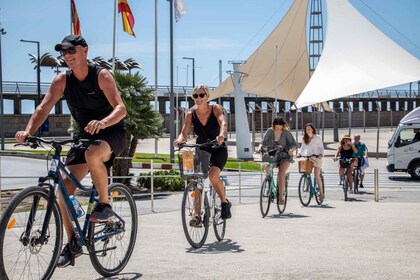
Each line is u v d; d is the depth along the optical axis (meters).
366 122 93.75
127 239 6.75
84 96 6.06
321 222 11.54
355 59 44.75
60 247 5.64
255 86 56.22
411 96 89.44
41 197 5.41
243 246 8.45
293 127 89.88
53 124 74.56
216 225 8.84
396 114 94.38
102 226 6.29
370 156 43.72
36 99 74.56
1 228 4.98
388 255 7.63
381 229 10.43
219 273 6.48
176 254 7.77
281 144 12.89
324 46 46.12
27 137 5.64
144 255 7.70
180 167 8.38
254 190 20.95
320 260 7.26
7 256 5.36
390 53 44.44
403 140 27.44
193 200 8.34
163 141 62.28
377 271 6.55
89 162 5.86
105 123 5.69
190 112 8.71
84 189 6.05
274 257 7.50
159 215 13.09
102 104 6.11
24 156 42.28
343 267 6.79
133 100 19.11
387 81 41.78
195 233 8.34
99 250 6.17
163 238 9.29
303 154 15.52
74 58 5.85
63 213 5.84
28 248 5.36
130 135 19.16
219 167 8.57
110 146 5.99
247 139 42.69
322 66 45.47
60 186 5.70
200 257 7.53
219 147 8.63
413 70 42.53
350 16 45.31
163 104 81.50
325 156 44.69
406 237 9.37
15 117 72.88
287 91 57.81
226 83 53.22
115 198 6.64
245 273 6.47
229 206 8.86
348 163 18.89
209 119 8.66
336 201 16.88
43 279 5.49
